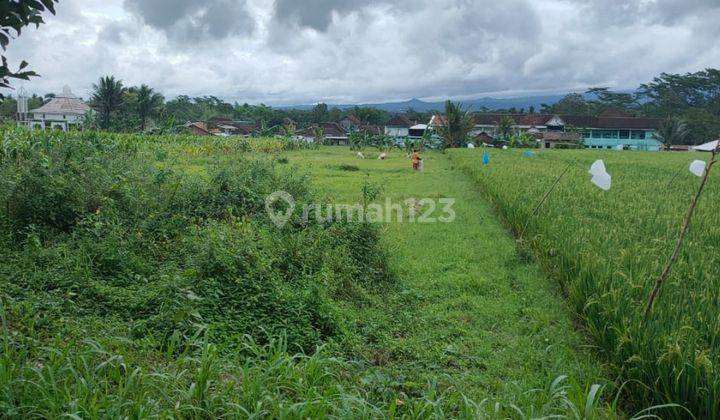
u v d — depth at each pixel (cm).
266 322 626
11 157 1253
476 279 898
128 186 999
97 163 1084
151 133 4597
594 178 816
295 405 393
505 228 1325
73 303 593
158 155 2048
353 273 862
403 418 428
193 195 1070
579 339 675
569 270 828
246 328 605
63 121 6525
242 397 412
